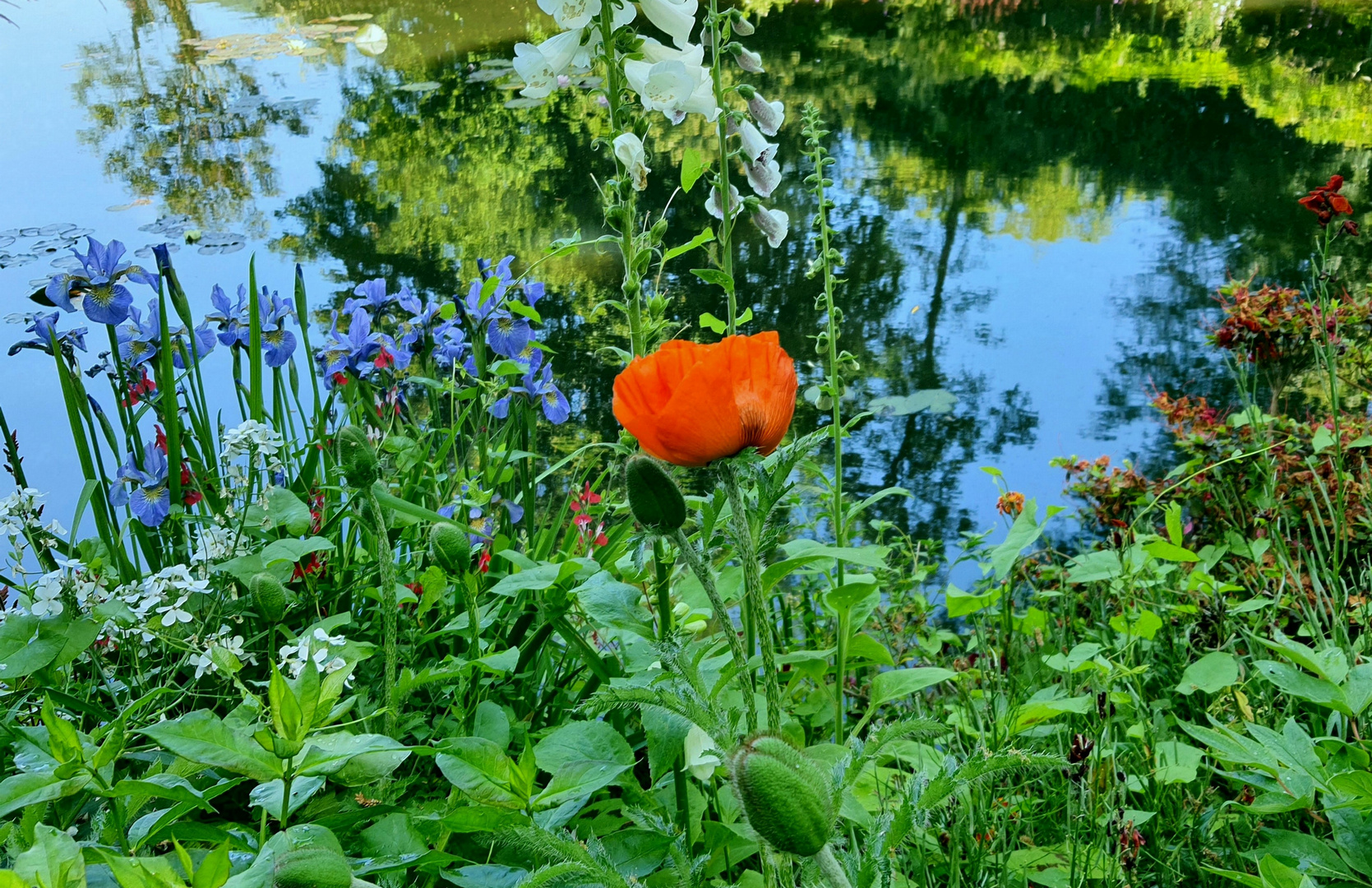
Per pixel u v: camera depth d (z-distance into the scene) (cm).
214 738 107
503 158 728
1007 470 399
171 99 884
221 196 667
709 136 734
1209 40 1007
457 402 315
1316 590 223
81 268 221
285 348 260
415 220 623
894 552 343
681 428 91
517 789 117
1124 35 1039
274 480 244
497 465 251
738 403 91
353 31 1098
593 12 162
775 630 236
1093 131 775
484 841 116
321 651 149
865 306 525
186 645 171
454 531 159
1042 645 239
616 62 168
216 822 149
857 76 912
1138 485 316
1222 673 184
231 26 1146
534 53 167
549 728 184
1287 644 154
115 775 159
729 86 209
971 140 760
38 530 190
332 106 854
